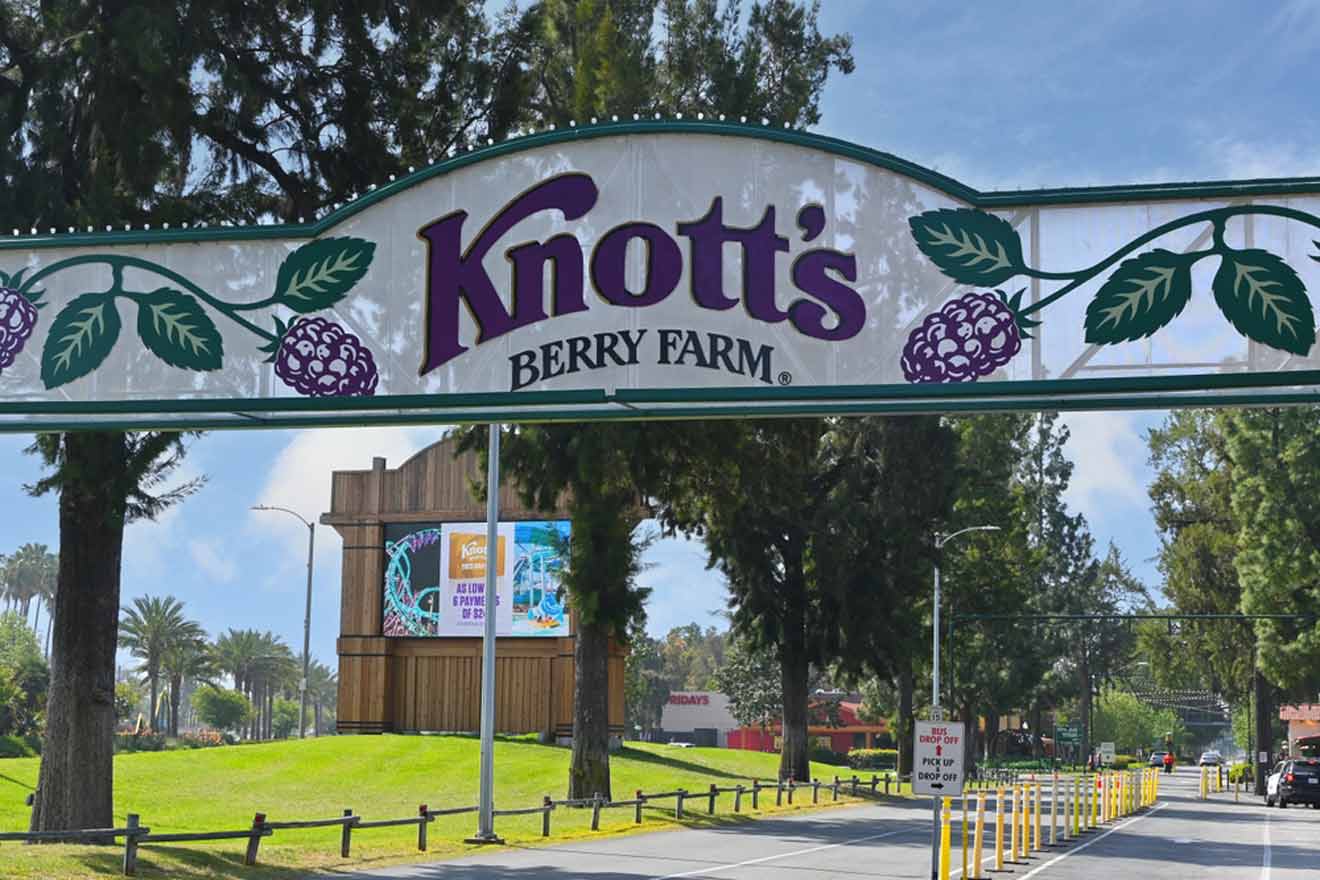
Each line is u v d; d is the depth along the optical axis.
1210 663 80.12
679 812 38.72
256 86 23.73
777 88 38.97
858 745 136.12
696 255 15.24
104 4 22.31
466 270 15.69
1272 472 65.06
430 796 46.31
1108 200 14.70
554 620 60.22
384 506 62.56
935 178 14.98
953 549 70.94
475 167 15.78
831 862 26.02
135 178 22.22
